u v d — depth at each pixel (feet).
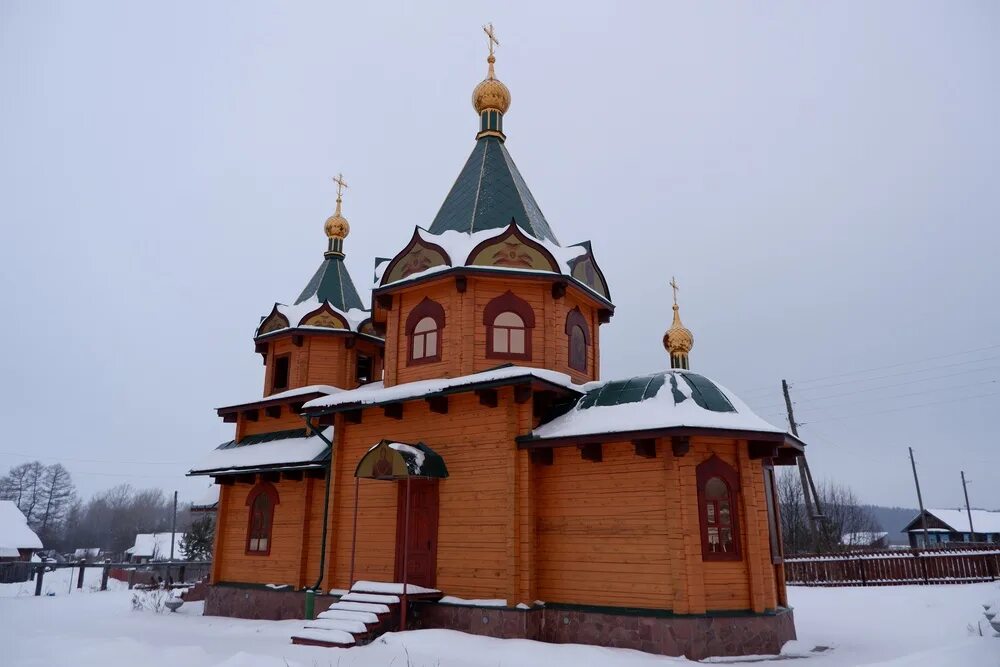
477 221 56.65
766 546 44.29
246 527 67.67
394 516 51.72
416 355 54.60
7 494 282.36
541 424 48.93
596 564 44.09
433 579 48.21
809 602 69.56
